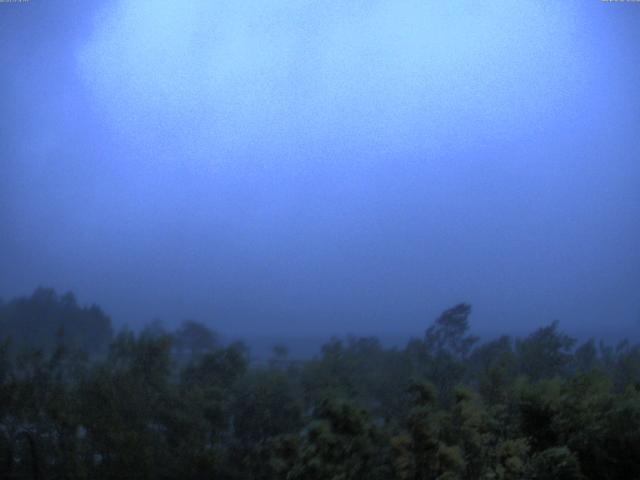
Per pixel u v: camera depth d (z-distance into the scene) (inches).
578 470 188.7
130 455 224.5
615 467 195.5
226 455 228.8
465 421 213.0
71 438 231.3
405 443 209.5
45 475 225.1
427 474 206.1
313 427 202.8
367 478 203.5
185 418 231.9
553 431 204.2
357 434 205.5
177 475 225.9
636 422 196.5
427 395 222.2
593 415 200.5
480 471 206.7
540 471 193.2
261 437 229.5
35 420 232.5
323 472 196.2
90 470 226.2
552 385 211.2
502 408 218.4
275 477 214.4
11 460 225.3
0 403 232.4
